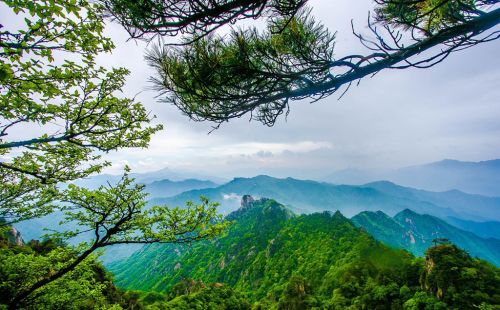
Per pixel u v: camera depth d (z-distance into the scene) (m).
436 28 3.53
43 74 4.50
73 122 5.33
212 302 56.56
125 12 2.57
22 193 7.75
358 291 50.41
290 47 3.12
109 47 4.88
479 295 33.06
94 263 10.99
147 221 7.40
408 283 44.97
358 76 3.22
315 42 3.06
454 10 3.17
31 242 24.62
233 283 118.06
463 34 2.96
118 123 6.09
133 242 7.58
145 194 7.42
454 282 36.31
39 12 3.86
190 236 7.78
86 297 10.00
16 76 4.27
